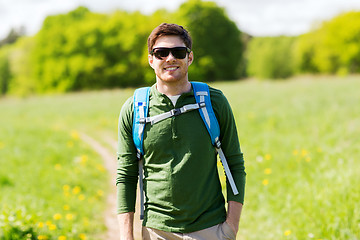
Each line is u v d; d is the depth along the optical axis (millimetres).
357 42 60750
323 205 4785
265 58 71312
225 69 64938
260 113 14625
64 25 66562
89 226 5648
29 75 74312
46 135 14539
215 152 2465
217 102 2414
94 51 59656
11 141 12953
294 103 16516
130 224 2463
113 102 27547
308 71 73062
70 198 6906
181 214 2342
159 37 2359
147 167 2441
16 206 5586
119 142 2531
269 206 5543
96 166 9875
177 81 2344
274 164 7195
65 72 60969
